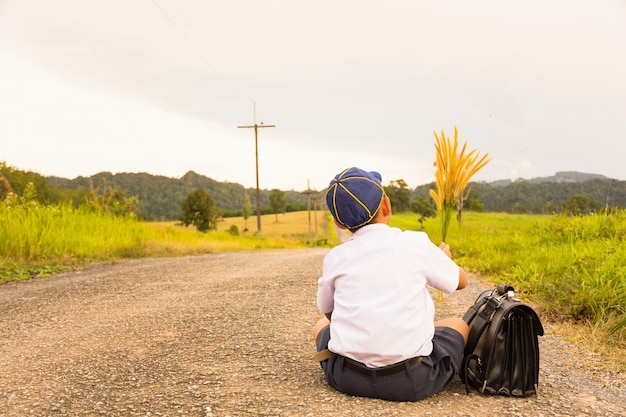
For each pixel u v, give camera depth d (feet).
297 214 488.02
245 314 15.53
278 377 9.42
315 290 19.95
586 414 7.47
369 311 7.51
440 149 11.25
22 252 34.01
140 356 11.26
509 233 33.50
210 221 330.34
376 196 7.87
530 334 8.21
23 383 9.64
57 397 8.79
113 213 54.60
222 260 38.55
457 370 8.09
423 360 7.67
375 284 7.60
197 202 327.06
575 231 27.14
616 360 10.29
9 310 17.57
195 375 9.73
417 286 7.64
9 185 44.50
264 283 22.65
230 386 8.98
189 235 71.87
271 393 8.50
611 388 8.75
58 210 44.11
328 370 8.23
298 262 34.50
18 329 14.51
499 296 8.55
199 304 17.53
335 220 8.16
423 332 7.62
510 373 8.19
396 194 418.92
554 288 15.06
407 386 7.61
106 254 40.78
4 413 8.14
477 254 28.43
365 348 7.49
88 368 10.46
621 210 28.68
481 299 8.78
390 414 7.29
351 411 7.43
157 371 10.09
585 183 426.51
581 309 13.65
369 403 7.73
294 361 10.51
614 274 14.94
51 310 17.26
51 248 37.24
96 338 13.09
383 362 7.56
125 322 14.93
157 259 40.83
